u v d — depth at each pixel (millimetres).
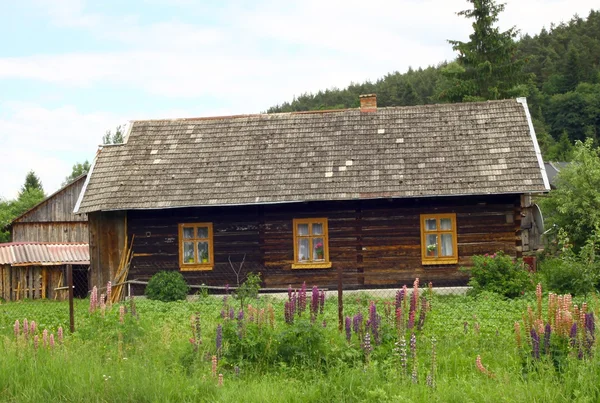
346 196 25672
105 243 27438
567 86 116125
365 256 26172
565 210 29609
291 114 29938
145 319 17109
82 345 13406
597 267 21359
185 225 27125
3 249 34562
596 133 96812
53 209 44344
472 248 25719
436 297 22203
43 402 10891
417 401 10164
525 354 11461
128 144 29531
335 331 13250
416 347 12648
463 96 49906
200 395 11109
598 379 10195
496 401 9969
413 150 27188
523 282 22562
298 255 26594
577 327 11383
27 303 28984
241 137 29188
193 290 26812
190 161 28344
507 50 49781
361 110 29438
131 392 10992
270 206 26734
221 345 12609
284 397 10727
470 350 13375
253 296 21641
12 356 12531
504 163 26000
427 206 26000
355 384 11047
